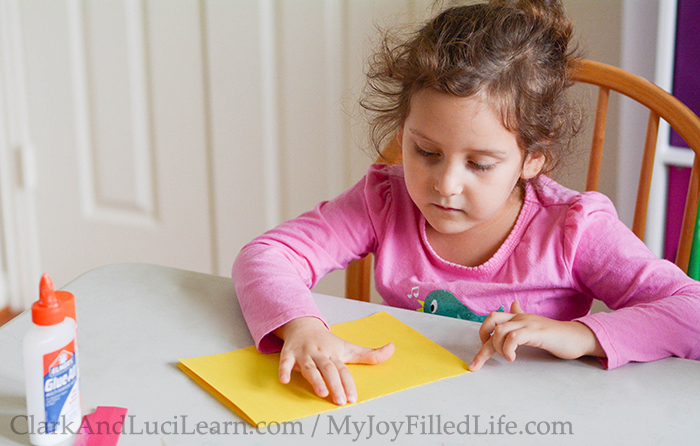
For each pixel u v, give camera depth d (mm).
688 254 1081
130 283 886
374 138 1183
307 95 1770
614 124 1485
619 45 1441
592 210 972
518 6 913
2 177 2137
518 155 882
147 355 713
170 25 1851
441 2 1394
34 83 2035
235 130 1867
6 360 692
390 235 1067
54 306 553
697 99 1463
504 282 998
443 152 843
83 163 2072
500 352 713
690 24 1425
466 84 808
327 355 692
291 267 910
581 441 581
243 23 1773
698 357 766
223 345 740
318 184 1832
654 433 594
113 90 1968
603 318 750
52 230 2168
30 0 1960
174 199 2004
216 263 2016
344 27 1682
